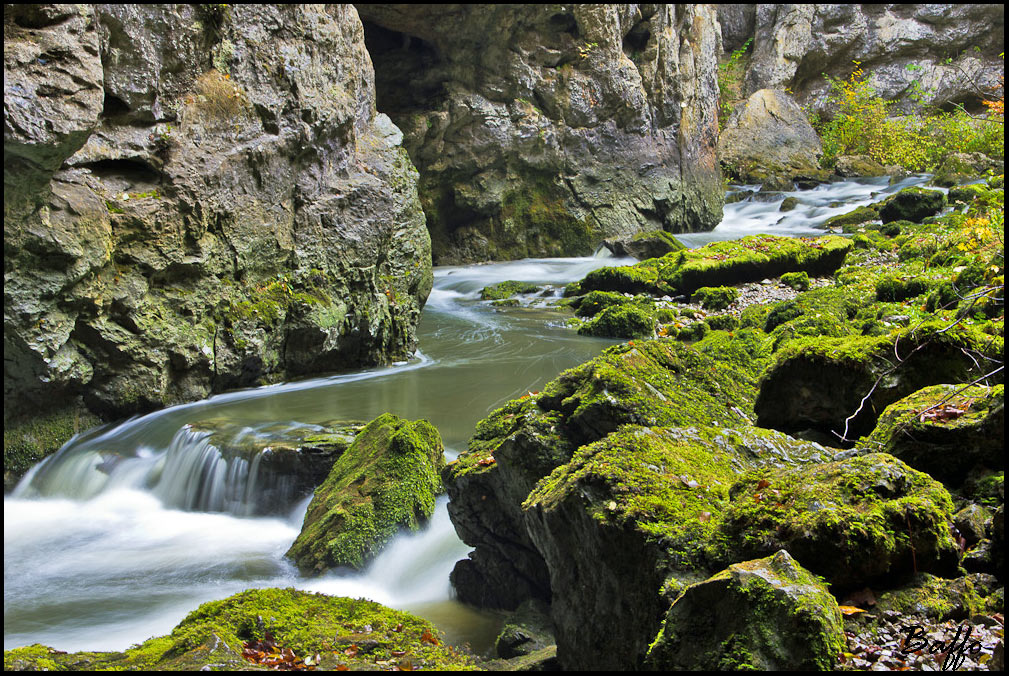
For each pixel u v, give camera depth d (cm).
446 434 748
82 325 745
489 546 516
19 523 670
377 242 1033
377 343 1054
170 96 822
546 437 494
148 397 802
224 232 862
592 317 1408
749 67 2970
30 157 636
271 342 918
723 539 350
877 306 1052
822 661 280
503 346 1195
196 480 707
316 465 682
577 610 392
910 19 2994
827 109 2966
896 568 332
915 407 432
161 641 352
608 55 1998
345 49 1061
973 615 315
